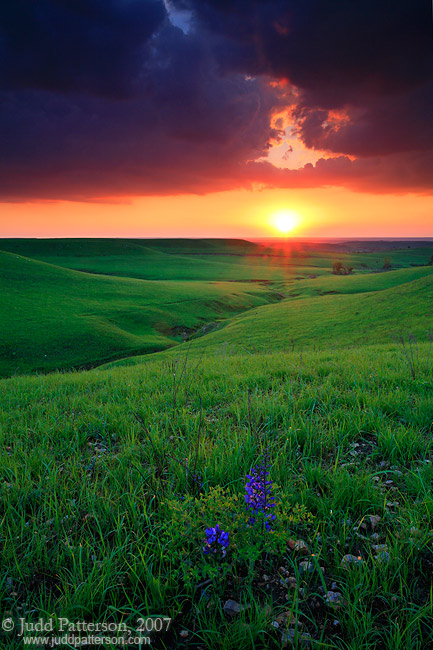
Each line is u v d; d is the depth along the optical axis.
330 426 4.95
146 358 46.31
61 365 54.03
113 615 2.45
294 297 120.00
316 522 3.06
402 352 12.16
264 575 2.75
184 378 8.66
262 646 2.22
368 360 10.43
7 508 3.46
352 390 6.62
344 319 57.03
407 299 59.47
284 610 2.44
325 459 4.32
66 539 3.00
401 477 3.83
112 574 2.68
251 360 12.16
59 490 3.76
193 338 73.25
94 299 93.25
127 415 6.07
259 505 2.75
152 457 4.38
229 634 2.24
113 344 62.88
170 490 3.54
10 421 6.29
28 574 2.78
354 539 2.99
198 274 180.12
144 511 3.19
